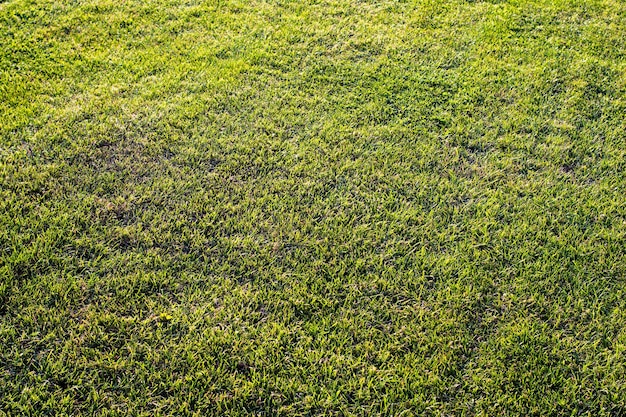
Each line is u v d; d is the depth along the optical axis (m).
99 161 4.44
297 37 5.99
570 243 3.92
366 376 3.17
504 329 3.39
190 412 3.00
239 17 6.30
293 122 4.88
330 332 3.37
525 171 4.51
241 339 3.32
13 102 5.00
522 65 5.69
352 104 5.12
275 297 3.55
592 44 6.02
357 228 3.98
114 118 4.84
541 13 6.50
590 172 4.51
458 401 3.06
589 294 3.60
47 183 4.22
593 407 3.05
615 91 5.36
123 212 4.04
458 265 3.75
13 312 3.40
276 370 3.19
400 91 5.30
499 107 5.14
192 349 3.27
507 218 4.09
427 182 4.36
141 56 5.66
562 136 4.84
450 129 4.86
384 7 6.58
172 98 5.10
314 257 3.80
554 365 3.23
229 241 3.86
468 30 6.21
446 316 3.46
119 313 3.43
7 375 3.11
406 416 3.00
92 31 5.98
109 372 3.15
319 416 3.00
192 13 6.34
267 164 4.46
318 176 4.38
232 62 5.59
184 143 4.63
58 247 3.79
